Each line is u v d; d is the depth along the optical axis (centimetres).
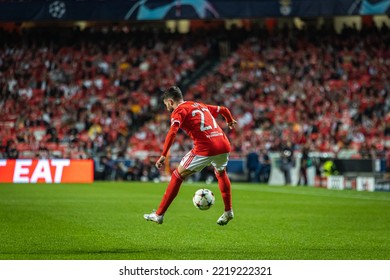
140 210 5719
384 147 11762
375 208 6212
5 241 3712
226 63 13975
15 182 10388
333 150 11662
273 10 12812
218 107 3828
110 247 3544
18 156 11669
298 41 14338
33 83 13562
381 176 10006
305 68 13600
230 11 12838
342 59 13862
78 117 12738
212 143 3572
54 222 4681
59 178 10562
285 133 12081
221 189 3731
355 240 3916
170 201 3541
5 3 13012
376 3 12569
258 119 12475
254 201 7000
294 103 12800
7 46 14275
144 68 14025
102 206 6100
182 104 3597
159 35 14688
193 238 3934
